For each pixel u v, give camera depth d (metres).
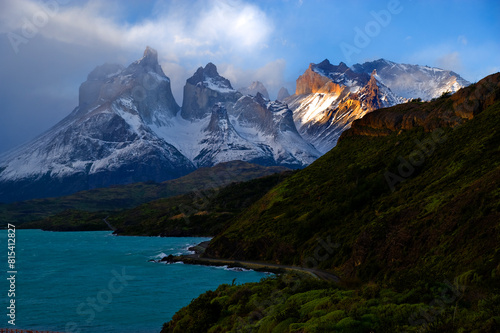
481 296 18.86
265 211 101.31
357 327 17.45
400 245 41.28
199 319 29.92
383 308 18.69
